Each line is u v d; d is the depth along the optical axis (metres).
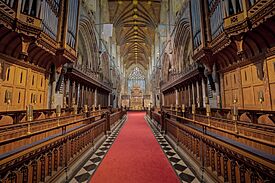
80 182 3.33
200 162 3.72
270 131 2.56
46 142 2.76
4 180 2.00
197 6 7.23
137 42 32.75
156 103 27.31
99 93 17.73
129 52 38.19
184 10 11.16
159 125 10.45
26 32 4.46
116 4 20.30
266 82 4.56
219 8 5.55
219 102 6.98
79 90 11.58
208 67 6.75
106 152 5.41
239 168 2.41
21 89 5.63
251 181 2.16
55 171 3.19
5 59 4.95
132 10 21.97
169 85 16.17
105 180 3.37
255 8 3.92
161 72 21.86
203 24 6.55
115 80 27.55
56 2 6.33
